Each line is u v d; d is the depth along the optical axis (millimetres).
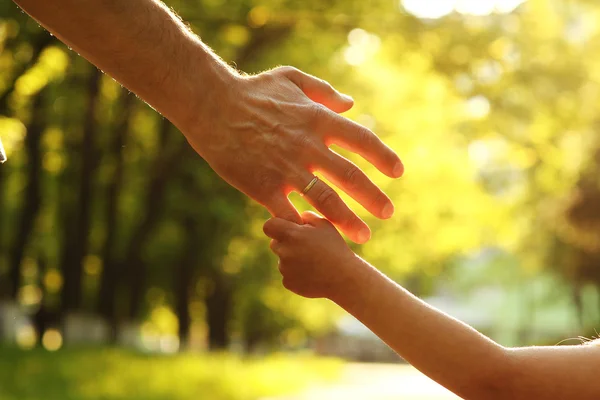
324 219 2162
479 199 36312
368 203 2180
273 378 24188
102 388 15836
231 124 2240
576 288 35125
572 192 27734
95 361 19703
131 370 18859
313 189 2184
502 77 20359
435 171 33562
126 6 2184
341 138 2199
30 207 26250
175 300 34375
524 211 35500
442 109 26203
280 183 2207
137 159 28719
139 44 2205
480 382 2027
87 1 2146
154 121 26938
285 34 22391
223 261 29906
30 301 33344
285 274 2102
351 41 24203
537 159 23484
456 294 79562
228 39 20578
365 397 21422
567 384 2025
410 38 20312
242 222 26078
